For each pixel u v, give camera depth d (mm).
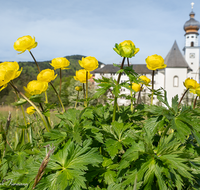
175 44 59562
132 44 1615
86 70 1735
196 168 1312
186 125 1361
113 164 1447
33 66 101625
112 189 1241
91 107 1684
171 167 1187
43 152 1340
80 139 1290
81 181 1143
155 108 1494
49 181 1188
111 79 1623
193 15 62406
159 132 1807
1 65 1345
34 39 1702
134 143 1386
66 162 1241
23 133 1853
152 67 1764
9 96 15797
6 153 1632
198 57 59562
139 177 1216
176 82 56219
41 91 1412
